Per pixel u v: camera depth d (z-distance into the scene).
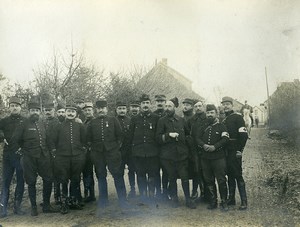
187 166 5.65
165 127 5.66
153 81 16.06
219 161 5.32
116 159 5.77
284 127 14.37
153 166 5.91
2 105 10.60
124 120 6.70
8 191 5.46
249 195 6.12
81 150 5.69
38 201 6.40
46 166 5.50
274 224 4.50
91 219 5.05
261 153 10.99
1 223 4.93
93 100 12.99
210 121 5.43
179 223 4.70
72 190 5.69
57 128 5.62
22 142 5.39
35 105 5.48
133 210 5.46
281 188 6.34
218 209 5.37
